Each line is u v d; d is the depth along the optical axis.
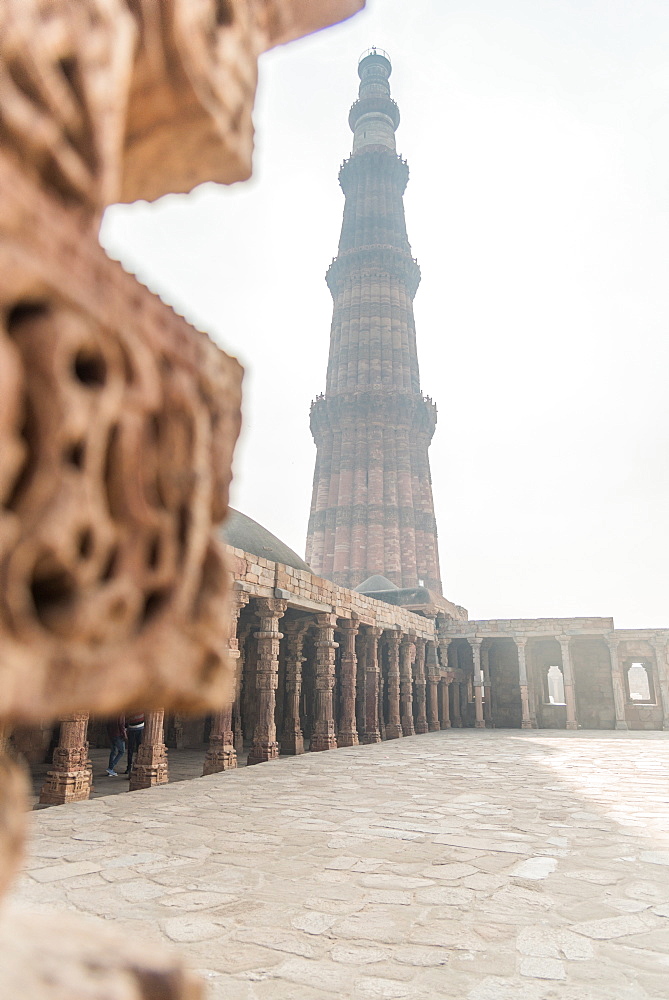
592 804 9.31
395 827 7.65
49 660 0.82
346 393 45.16
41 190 0.95
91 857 6.10
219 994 3.37
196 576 1.08
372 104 55.25
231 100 1.36
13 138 0.90
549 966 3.79
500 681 32.62
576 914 4.70
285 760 14.86
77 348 0.89
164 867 5.79
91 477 0.88
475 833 7.37
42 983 0.89
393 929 4.36
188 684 1.05
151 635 0.97
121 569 0.94
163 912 4.60
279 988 3.46
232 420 1.29
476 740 22.12
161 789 10.43
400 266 49.50
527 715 29.27
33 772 13.77
